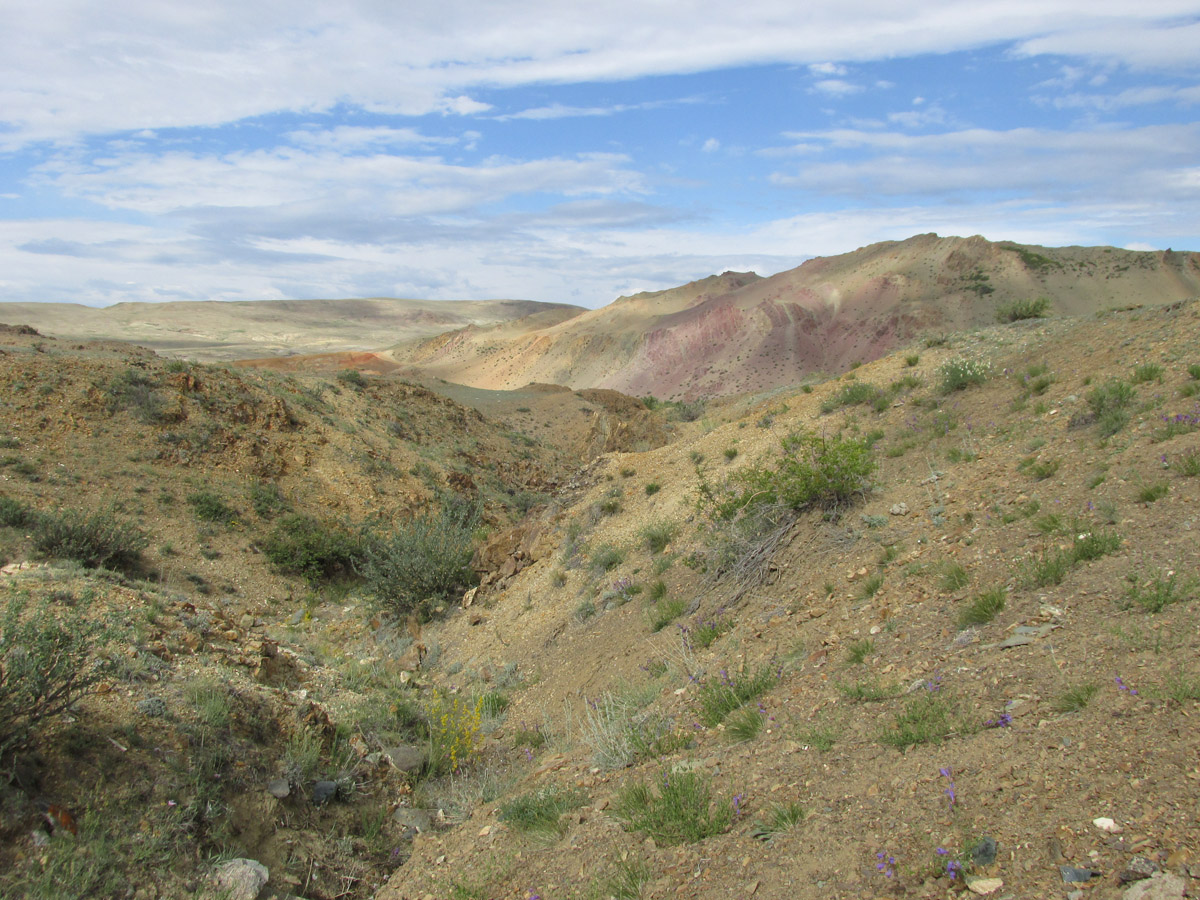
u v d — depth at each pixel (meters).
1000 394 10.66
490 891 4.42
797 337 186.38
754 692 5.79
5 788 4.75
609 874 3.94
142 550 20.31
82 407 25.23
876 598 6.44
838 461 8.80
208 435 26.77
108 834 4.94
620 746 5.93
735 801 4.03
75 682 5.57
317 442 29.95
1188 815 2.67
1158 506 5.60
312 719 7.47
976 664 4.61
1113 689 3.70
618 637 9.49
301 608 20.05
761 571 8.41
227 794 5.85
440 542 15.48
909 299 182.88
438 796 7.12
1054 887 2.60
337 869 5.80
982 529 6.72
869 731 4.36
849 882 3.08
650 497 13.73
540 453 47.62
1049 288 176.38
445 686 10.99
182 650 7.78
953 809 3.27
